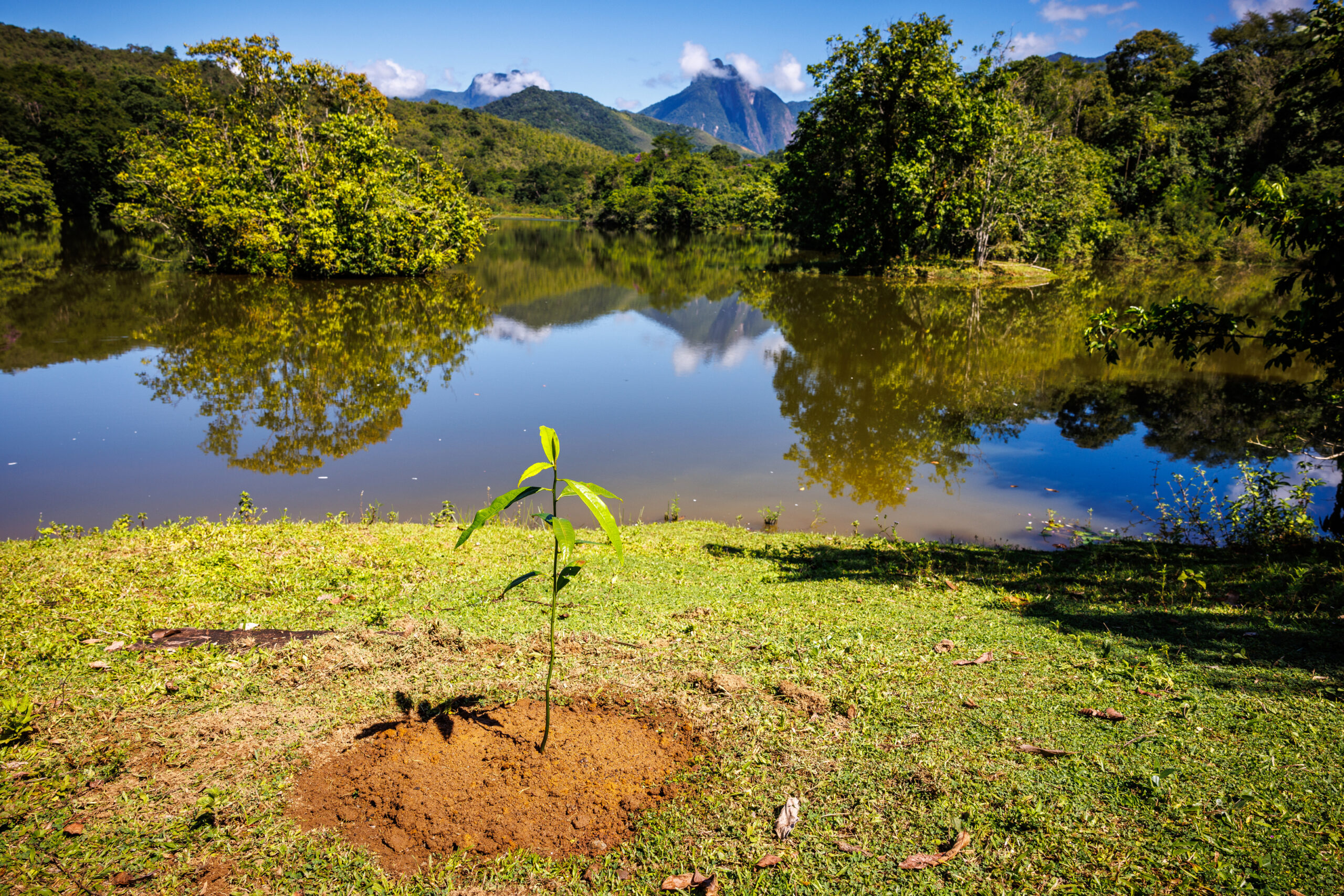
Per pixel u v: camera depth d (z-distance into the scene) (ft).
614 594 20.08
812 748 11.41
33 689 12.85
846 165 131.13
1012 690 13.07
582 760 11.08
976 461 41.68
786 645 15.52
